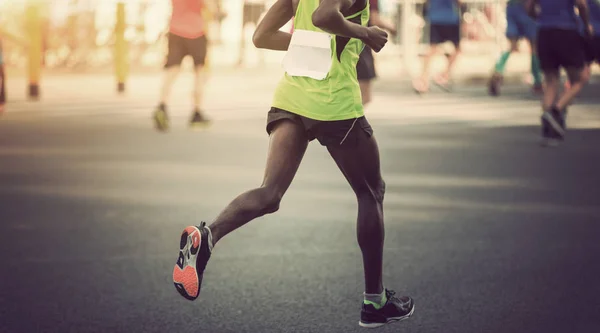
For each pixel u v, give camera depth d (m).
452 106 34.03
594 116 30.55
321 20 8.20
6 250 13.09
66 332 9.61
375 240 9.12
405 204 16.28
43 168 20.20
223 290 11.20
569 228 14.41
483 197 16.91
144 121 29.33
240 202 8.47
